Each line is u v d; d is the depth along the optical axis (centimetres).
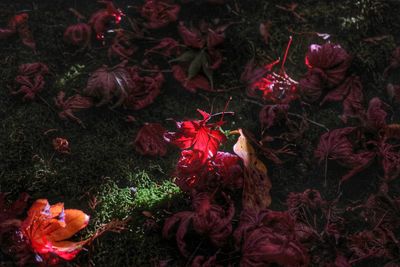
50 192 80
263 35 91
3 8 92
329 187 82
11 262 76
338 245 79
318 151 83
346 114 86
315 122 86
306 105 87
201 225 76
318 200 81
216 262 77
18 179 80
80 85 87
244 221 78
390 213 81
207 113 82
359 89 87
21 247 75
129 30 91
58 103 85
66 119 84
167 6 90
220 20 92
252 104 87
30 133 83
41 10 92
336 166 84
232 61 89
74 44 90
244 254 76
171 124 85
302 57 90
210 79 86
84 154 83
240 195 81
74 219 76
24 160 82
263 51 90
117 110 86
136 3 93
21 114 84
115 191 81
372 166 84
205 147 78
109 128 84
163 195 81
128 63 89
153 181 82
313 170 83
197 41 87
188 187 79
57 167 82
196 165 78
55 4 92
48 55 89
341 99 87
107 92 84
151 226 78
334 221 80
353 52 91
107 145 83
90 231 78
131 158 83
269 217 78
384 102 88
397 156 83
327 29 92
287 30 92
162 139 83
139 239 78
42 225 75
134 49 89
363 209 81
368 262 79
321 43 91
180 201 80
